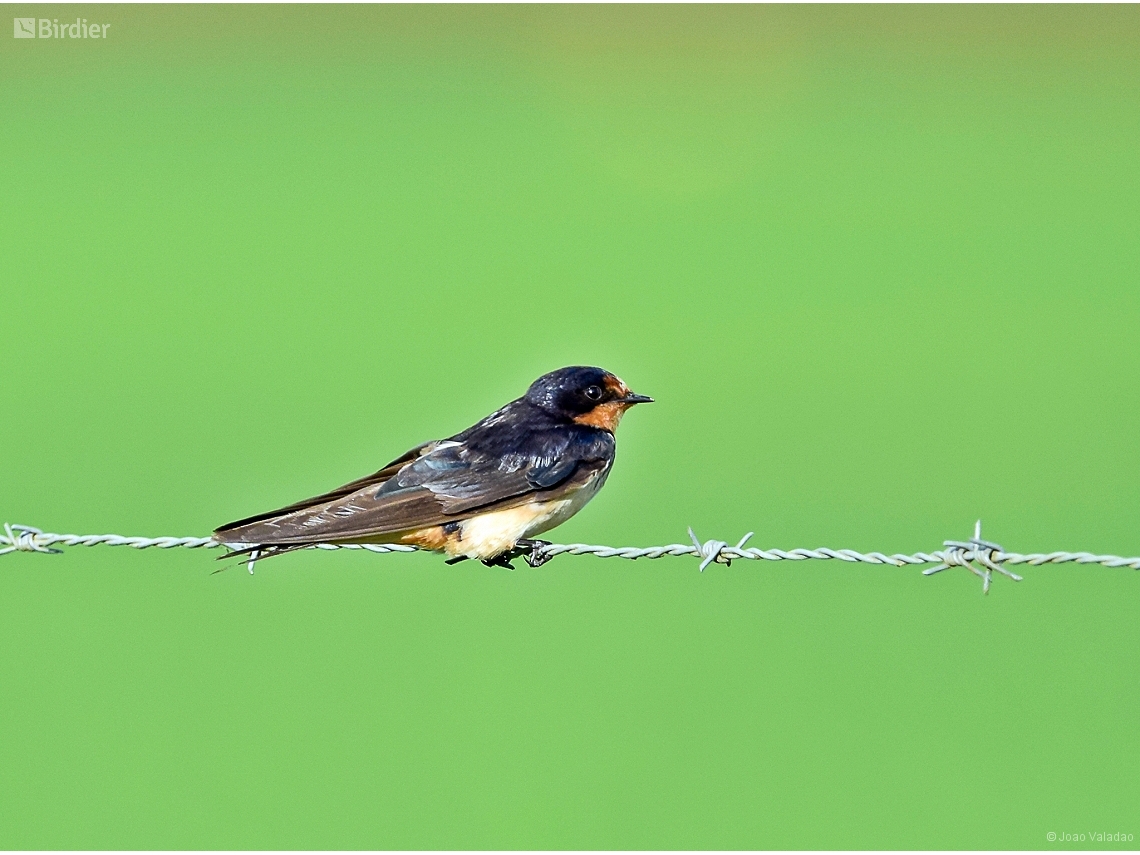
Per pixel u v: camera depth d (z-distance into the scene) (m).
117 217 28.30
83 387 17.77
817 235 27.66
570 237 28.08
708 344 20.06
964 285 23.16
